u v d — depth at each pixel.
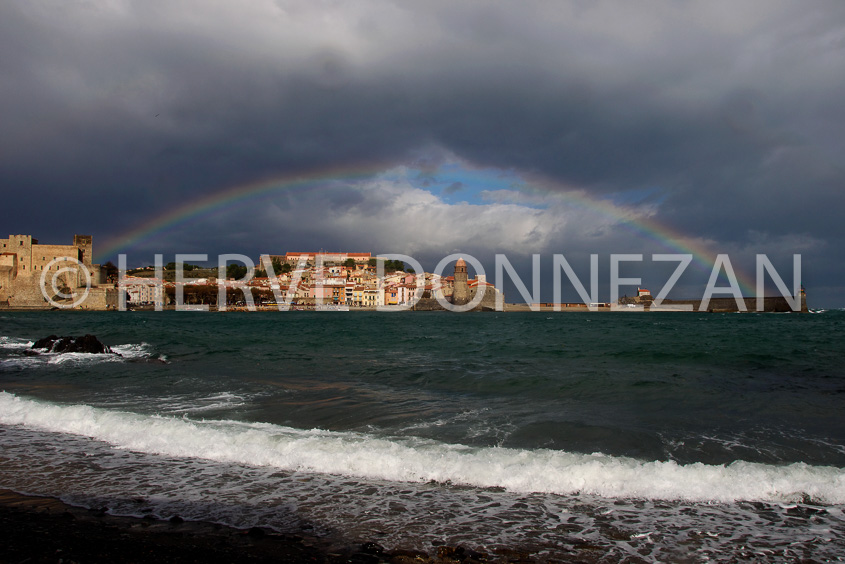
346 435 15.55
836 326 108.62
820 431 16.69
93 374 30.03
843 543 9.30
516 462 12.95
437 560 8.51
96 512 10.35
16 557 8.49
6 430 16.44
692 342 56.78
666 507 10.80
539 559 8.63
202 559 8.46
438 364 35.00
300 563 8.37
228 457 13.68
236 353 41.91
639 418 18.44
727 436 16.03
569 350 45.62
